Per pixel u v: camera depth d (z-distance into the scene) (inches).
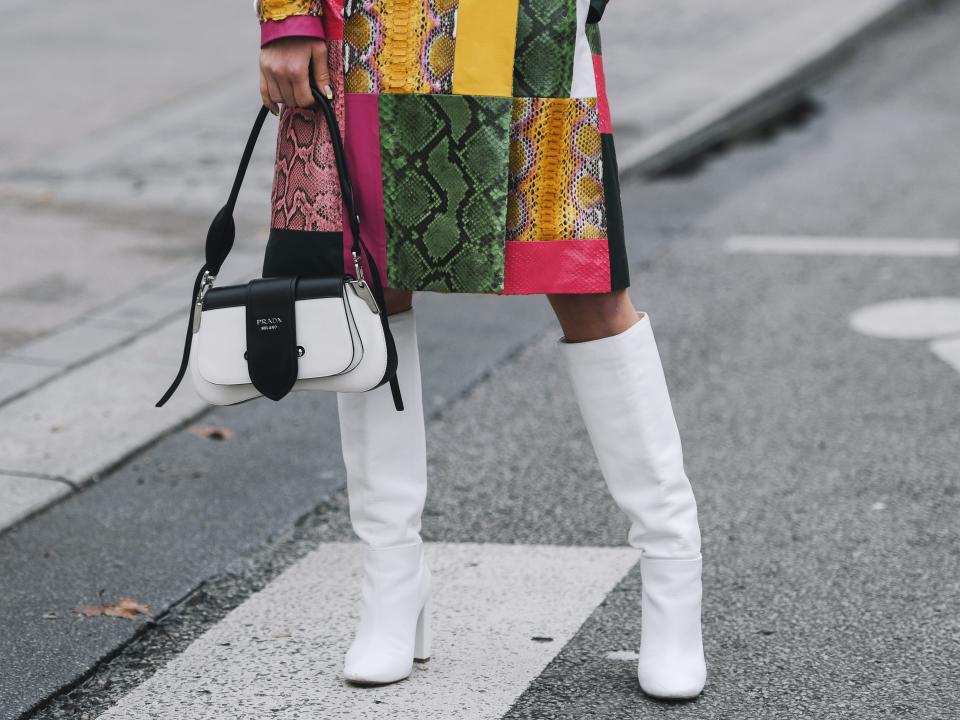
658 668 146.0
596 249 135.0
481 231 133.3
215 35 665.6
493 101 130.7
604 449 144.2
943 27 724.0
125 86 562.6
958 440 230.7
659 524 144.0
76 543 195.6
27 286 318.7
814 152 479.8
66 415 241.8
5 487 211.5
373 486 148.8
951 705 146.6
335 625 168.6
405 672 151.9
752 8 751.1
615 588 177.3
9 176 431.2
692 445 231.6
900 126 515.2
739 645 161.0
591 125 133.8
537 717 144.4
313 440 235.9
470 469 222.5
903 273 336.2
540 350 286.2
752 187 433.4
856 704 146.9
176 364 268.5
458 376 269.6
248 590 180.4
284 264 138.6
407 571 151.2
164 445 233.6
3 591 180.4
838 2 764.6
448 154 132.5
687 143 492.4
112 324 291.3
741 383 262.5
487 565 185.5
